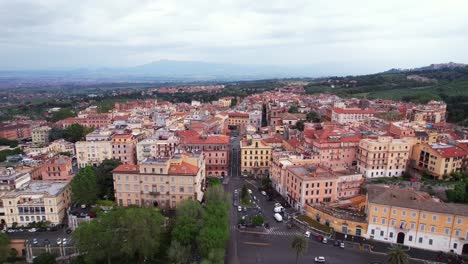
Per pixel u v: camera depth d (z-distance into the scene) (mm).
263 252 129125
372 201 134500
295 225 150250
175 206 161500
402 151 192000
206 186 192375
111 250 128125
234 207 168000
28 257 136750
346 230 140375
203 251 118312
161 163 158375
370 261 122500
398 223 132375
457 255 123562
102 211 153250
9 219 154000
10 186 168000
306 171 168250
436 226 127250
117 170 161500
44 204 153875
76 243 129125
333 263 121125
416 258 124000
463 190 154625
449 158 178750
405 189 147375
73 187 161750
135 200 163250
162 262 131250
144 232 123438
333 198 162250
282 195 182250
